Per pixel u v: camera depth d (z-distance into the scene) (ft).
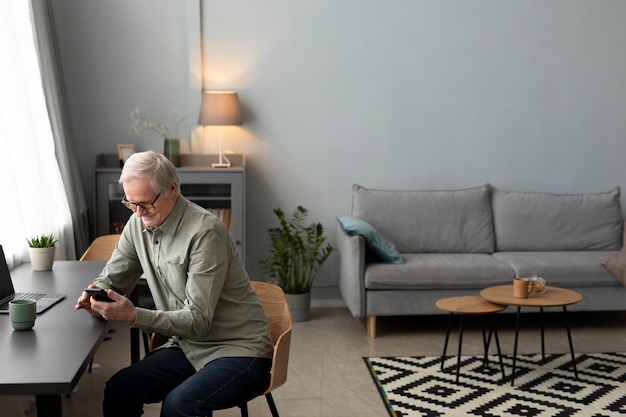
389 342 16.05
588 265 16.62
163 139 18.47
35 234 13.62
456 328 17.04
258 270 19.12
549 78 19.07
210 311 8.40
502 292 14.17
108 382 8.74
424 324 17.44
